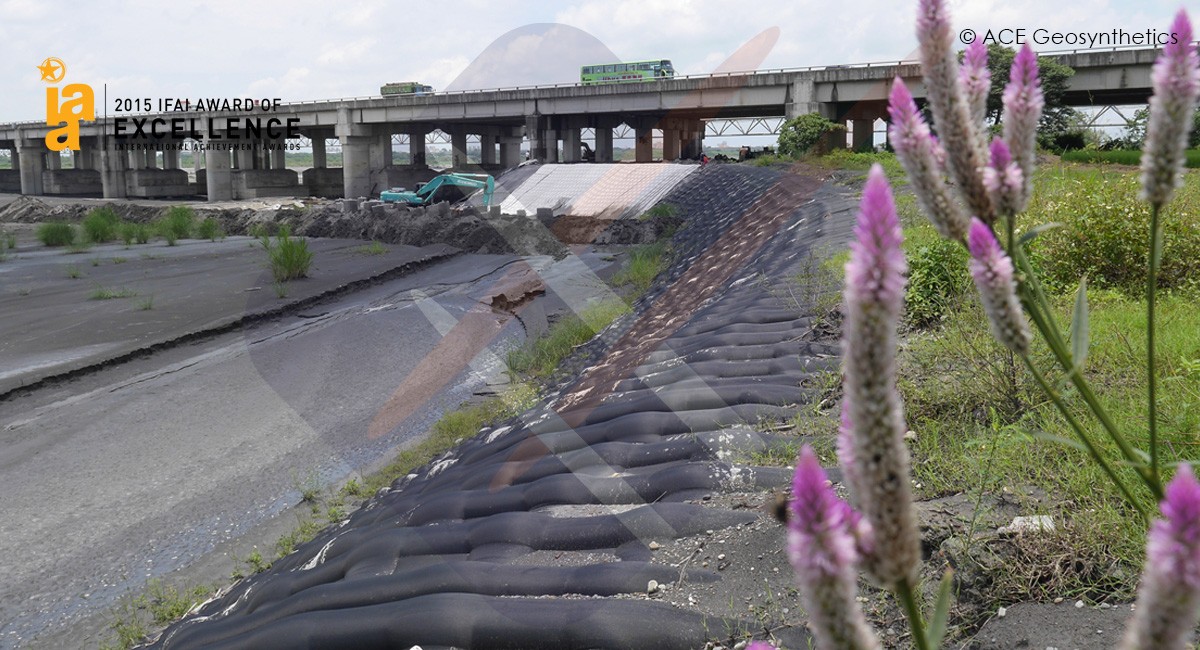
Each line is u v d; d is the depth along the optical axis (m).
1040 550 3.04
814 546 0.58
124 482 8.62
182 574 6.89
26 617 6.62
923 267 6.46
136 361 13.54
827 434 4.50
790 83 42.41
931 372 5.07
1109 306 5.90
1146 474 1.25
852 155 22.06
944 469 3.82
